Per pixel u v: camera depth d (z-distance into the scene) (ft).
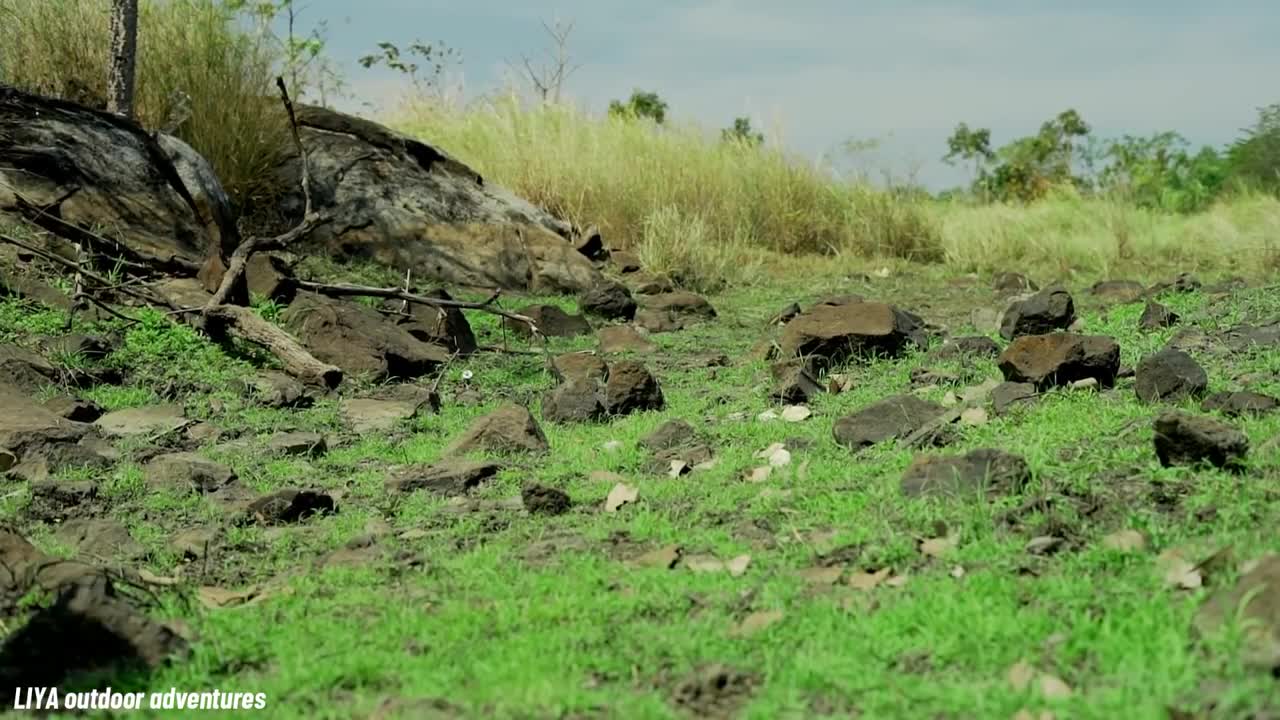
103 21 36.86
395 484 17.51
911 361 23.82
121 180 29.40
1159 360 18.10
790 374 22.15
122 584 13.55
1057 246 45.78
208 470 17.94
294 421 21.83
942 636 10.64
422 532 15.52
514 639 11.48
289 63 41.06
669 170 46.09
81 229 27.30
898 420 17.93
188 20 36.68
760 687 10.14
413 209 36.29
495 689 10.26
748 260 43.65
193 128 35.24
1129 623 10.30
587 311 33.04
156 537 15.78
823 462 17.07
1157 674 9.43
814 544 13.70
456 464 17.81
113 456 19.20
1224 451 14.25
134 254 28.04
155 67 36.14
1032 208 55.06
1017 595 11.40
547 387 24.98
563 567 13.74
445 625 12.03
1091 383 19.16
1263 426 16.03
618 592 12.67
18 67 36.22
